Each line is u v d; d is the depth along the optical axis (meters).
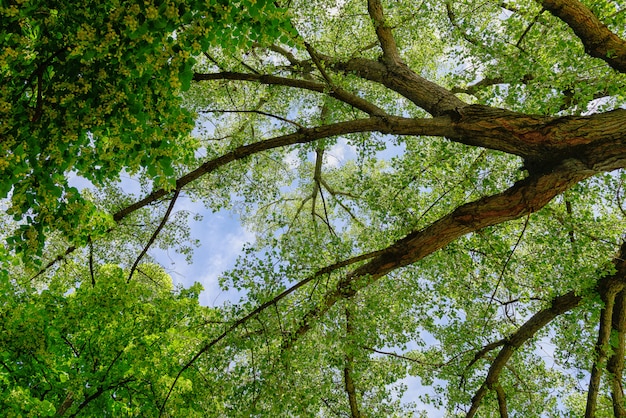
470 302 7.32
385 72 7.44
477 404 7.97
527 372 8.69
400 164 7.52
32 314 5.45
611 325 7.44
